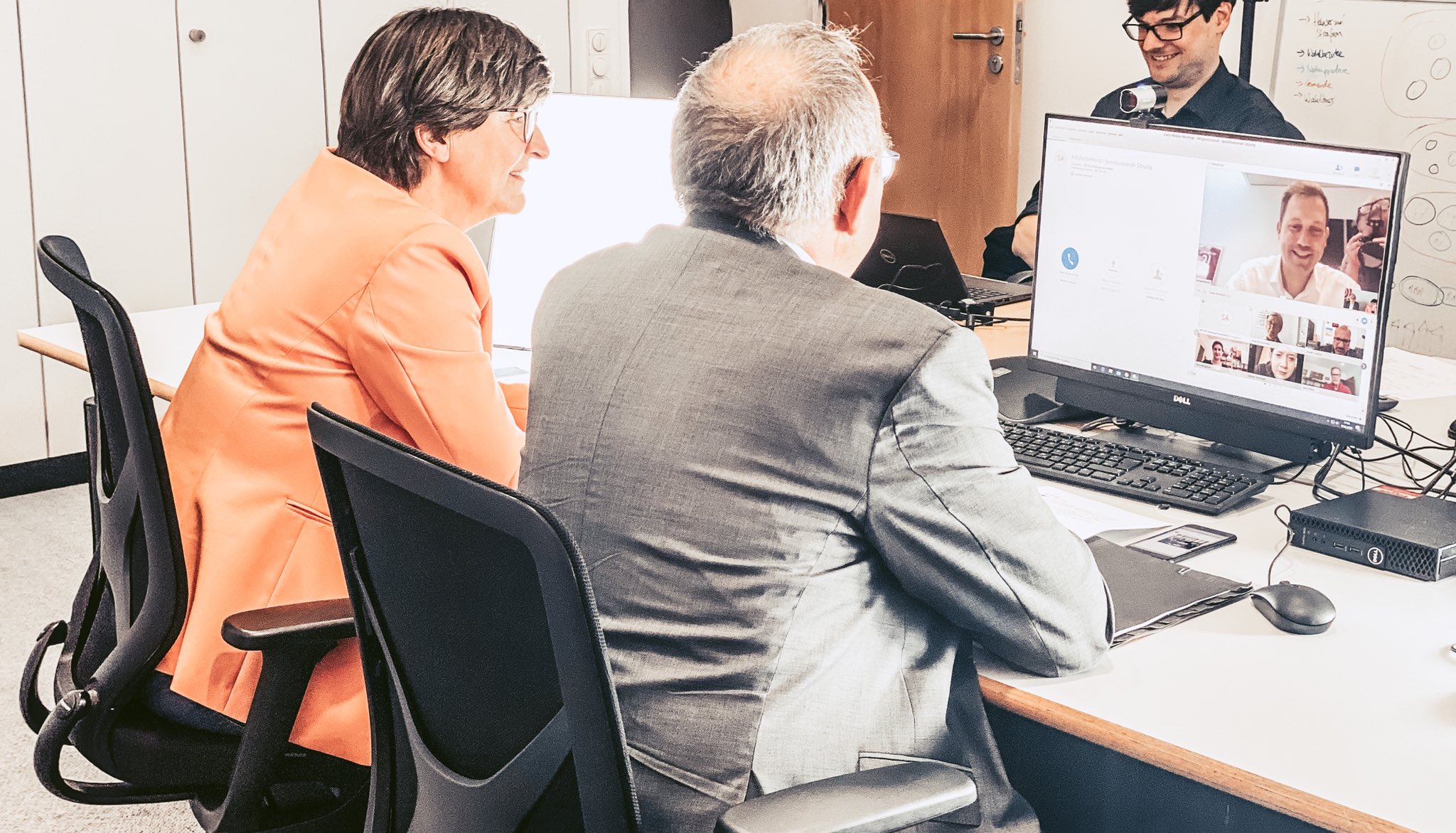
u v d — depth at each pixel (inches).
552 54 185.2
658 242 47.5
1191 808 59.8
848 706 43.4
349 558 44.3
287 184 169.0
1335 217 60.9
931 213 203.0
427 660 42.6
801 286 44.0
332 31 168.4
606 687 36.2
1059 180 72.7
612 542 43.8
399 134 62.3
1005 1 187.3
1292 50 162.4
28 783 92.1
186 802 91.4
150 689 59.2
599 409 44.8
